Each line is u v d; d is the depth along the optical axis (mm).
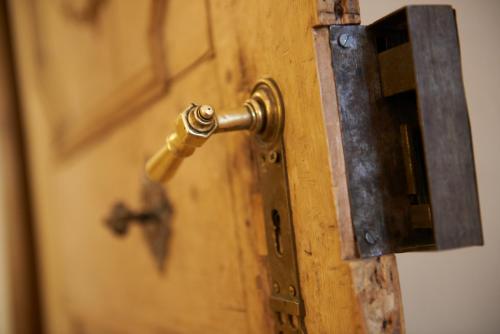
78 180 856
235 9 426
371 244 344
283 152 388
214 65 461
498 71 599
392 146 352
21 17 1069
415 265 590
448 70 321
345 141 345
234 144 450
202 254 514
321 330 365
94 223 800
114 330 741
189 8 488
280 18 378
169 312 583
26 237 1161
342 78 348
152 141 585
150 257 617
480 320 602
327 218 350
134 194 644
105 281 769
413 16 317
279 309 402
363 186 346
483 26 597
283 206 393
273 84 391
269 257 413
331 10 348
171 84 534
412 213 350
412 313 589
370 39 354
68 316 964
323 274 359
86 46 749
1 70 1148
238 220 455
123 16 616
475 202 321
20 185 1160
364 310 338
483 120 595
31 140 1119
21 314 1146
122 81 641
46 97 981
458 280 600
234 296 469
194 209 521
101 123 721
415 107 357
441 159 315
